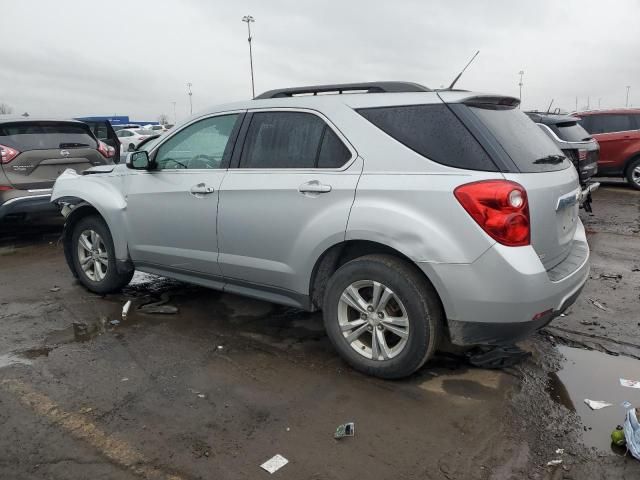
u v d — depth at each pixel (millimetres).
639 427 2652
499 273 2914
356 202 3266
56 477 2494
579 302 4891
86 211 5180
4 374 3498
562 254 3443
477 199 2910
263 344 3963
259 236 3758
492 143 3043
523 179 2986
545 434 2838
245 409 3082
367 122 3369
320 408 3090
